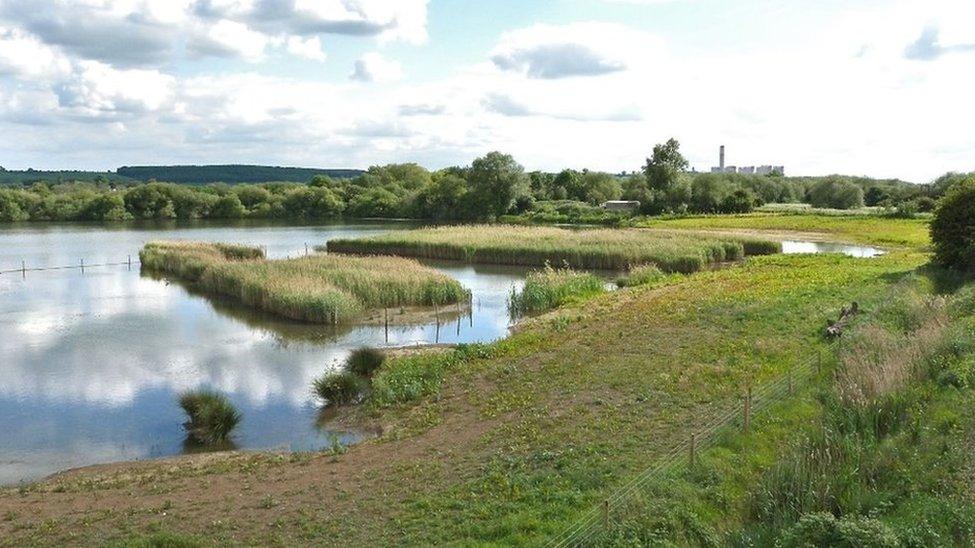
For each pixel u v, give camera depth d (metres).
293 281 38.94
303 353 28.98
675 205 113.31
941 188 112.56
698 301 32.66
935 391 16.70
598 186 145.25
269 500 13.98
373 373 24.20
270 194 145.12
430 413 19.44
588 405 18.62
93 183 173.00
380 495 14.00
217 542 12.24
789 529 10.84
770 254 58.44
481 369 23.19
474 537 11.89
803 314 28.17
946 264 37.28
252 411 21.61
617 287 44.09
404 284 39.56
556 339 26.59
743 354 22.66
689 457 14.06
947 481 12.40
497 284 48.53
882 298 29.88
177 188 132.88
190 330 33.59
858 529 10.37
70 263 62.06
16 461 17.80
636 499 12.48
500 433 17.09
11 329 33.91
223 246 61.66
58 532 12.99
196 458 17.62
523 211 122.62
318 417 20.92
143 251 61.03
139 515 13.63
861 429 15.32
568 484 13.70
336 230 103.62
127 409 21.86
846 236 73.25
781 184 153.88
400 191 152.75
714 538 11.27
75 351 29.39
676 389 19.41
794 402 17.25
